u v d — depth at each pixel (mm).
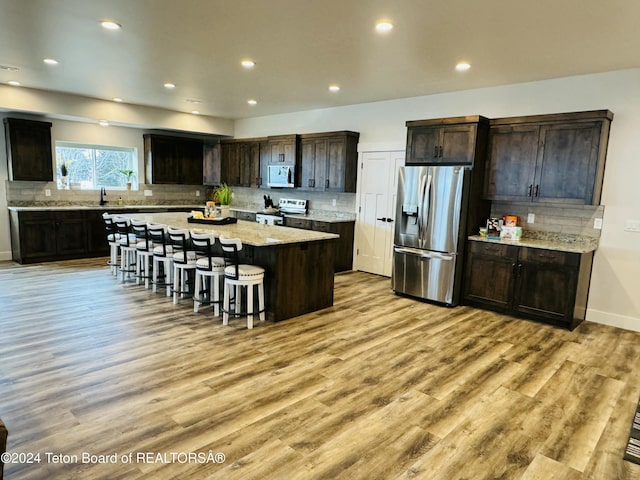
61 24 3371
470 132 4754
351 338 3814
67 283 5391
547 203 4652
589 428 2488
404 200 5164
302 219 6805
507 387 2967
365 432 2379
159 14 3129
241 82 5250
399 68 4371
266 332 3896
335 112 6910
